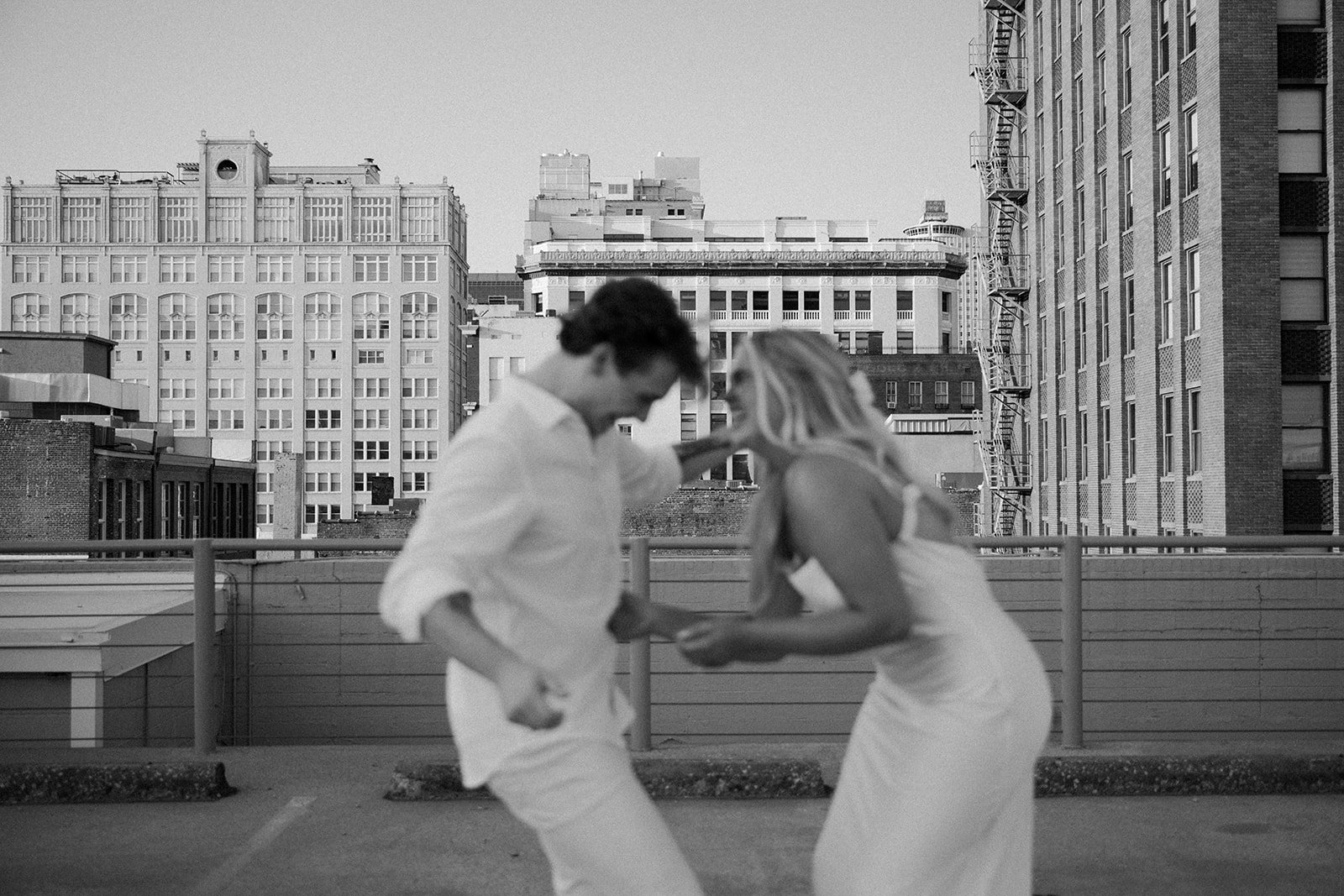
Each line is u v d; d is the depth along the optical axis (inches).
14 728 331.0
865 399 119.0
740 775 246.2
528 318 4114.2
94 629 335.9
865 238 4562.0
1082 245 1647.4
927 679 118.7
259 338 6284.5
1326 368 1149.1
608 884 113.0
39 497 1941.4
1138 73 1390.3
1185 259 1267.2
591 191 5359.3
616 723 118.1
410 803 240.4
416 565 103.8
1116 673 427.2
